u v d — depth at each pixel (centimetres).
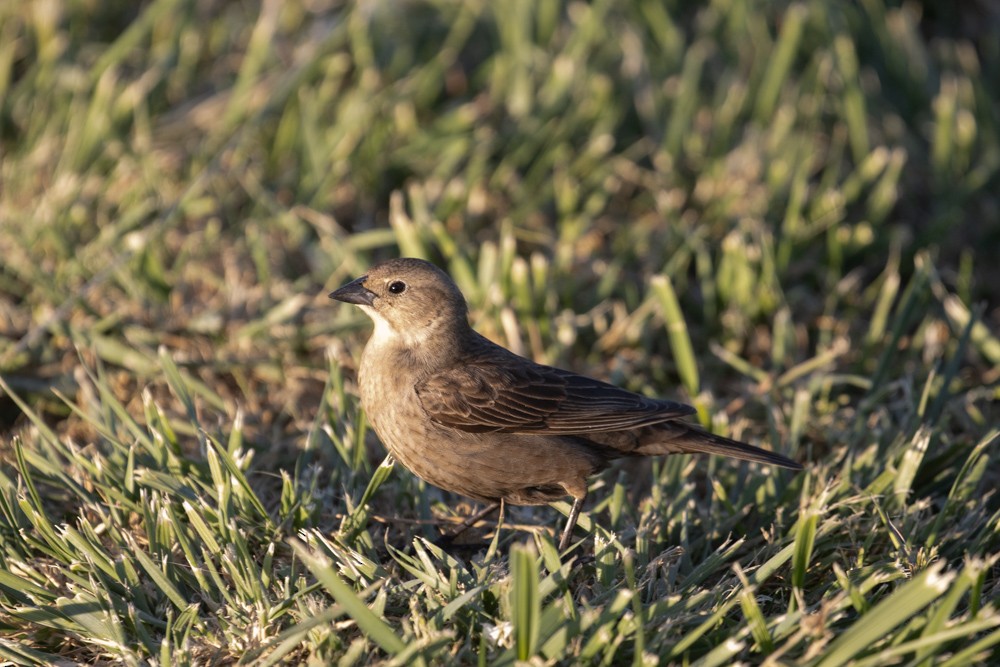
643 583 770
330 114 1413
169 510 780
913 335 1169
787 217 1241
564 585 717
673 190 1316
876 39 1547
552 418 845
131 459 833
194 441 969
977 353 1110
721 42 1534
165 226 1198
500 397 844
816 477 900
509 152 1355
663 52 1493
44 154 1309
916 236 1316
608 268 1202
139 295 1122
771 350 1138
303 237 1224
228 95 1411
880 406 1012
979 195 1373
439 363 862
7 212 1227
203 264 1202
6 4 1472
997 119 1479
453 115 1384
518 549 632
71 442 880
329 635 695
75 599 736
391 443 866
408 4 1533
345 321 1090
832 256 1213
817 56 1483
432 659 686
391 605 744
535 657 658
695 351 1146
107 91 1342
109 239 1181
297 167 1336
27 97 1402
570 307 1155
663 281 1002
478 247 1245
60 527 804
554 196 1323
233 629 716
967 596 768
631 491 945
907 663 680
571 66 1426
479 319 1111
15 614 723
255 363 1063
